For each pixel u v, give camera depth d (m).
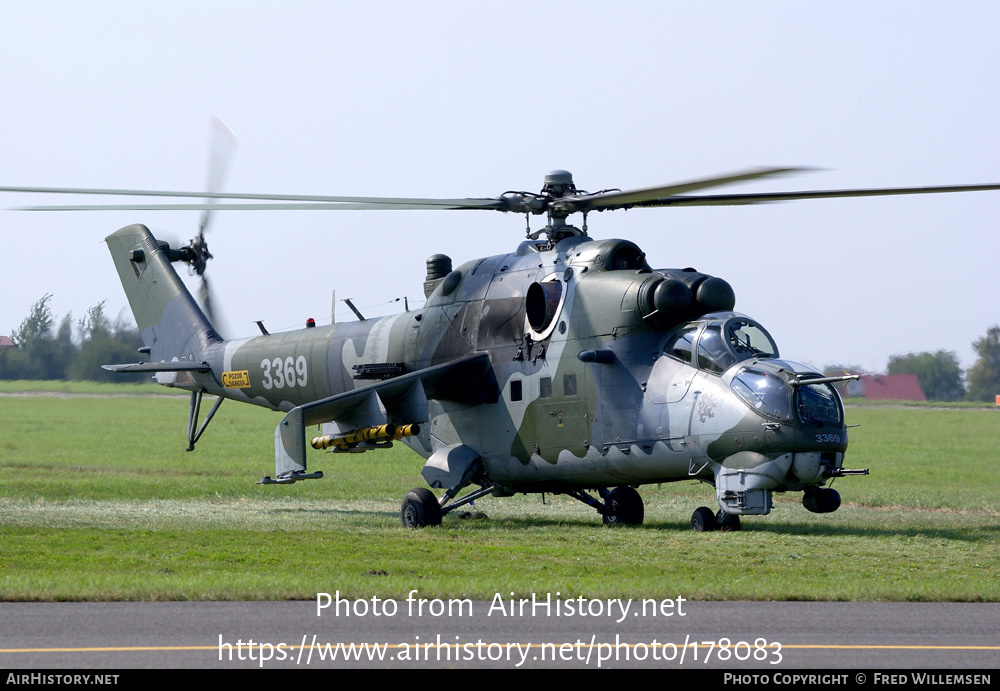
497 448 77.88
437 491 113.19
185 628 37.19
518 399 76.25
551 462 74.69
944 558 58.66
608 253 73.50
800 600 44.44
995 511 90.75
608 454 71.19
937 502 97.88
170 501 96.62
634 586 46.22
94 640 35.16
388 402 79.06
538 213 75.50
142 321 108.56
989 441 195.00
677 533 69.50
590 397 72.00
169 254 107.25
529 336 75.69
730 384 66.12
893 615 41.09
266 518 80.44
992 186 59.41
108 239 110.62
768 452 64.44
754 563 56.12
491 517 85.69
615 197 61.22
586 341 72.50
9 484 106.69
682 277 71.81
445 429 82.00
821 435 64.12
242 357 98.62
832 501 67.94
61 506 88.69
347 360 88.62
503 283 78.69
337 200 65.62
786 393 64.31
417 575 50.59
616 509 77.62
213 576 48.38
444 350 81.25
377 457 161.25
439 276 86.19
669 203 69.50
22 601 42.38
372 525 76.50
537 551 60.38
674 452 68.19
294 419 74.50
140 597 43.03
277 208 67.00
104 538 65.31
